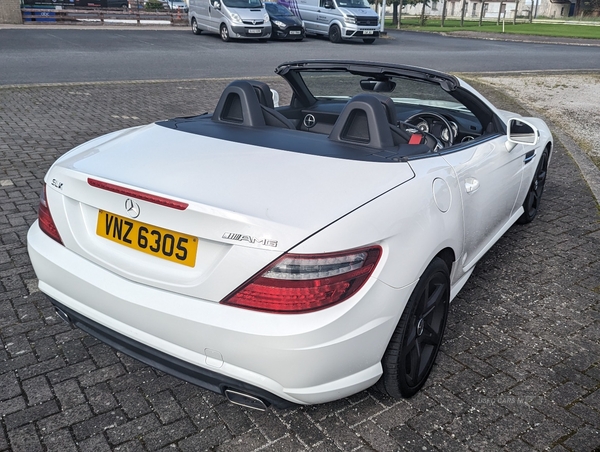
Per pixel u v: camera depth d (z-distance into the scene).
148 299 2.19
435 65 15.48
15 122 7.61
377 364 2.35
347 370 2.20
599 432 2.50
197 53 16.03
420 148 2.76
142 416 2.52
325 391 2.18
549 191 5.83
